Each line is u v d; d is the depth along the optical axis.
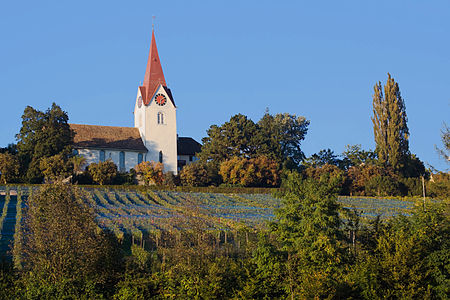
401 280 47.62
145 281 49.53
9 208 95.50
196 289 48.88
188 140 160.00
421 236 50.56
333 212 57.34
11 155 123.25
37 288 46.88
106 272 50.25
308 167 152.62
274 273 51.31
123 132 146.38
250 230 71.81
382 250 50.28
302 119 170.38
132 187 124.00
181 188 126.69
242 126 149.12
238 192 128.75
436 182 71.50
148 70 146.38
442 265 49.12
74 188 52.78
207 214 96.81
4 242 67.94
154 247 69.44
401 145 150.00
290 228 57.50
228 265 53.12
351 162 161.38
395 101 149.75
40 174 120.88
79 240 48.91
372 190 136.50
